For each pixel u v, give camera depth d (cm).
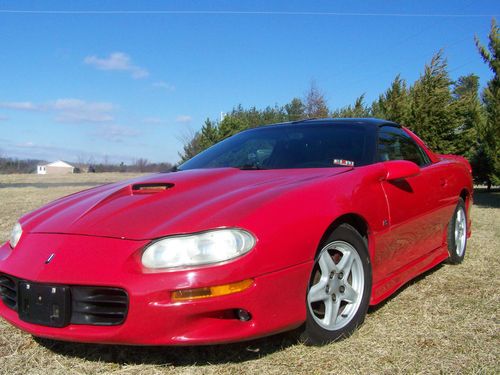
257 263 218
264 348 251
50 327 225
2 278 252
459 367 229
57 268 226
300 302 234
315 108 3061
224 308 213
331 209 253
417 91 1146
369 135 339
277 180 276
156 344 212
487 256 461
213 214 229
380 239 291
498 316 296
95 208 265
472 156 1277
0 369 239
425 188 352
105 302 218
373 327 280
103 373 233
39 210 298
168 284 209
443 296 335
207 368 233
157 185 286
